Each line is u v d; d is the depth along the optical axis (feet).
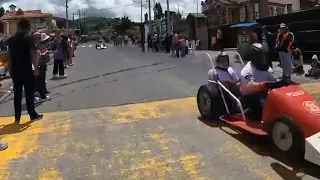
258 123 18.33
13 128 22.74
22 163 16.81
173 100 28.89
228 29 114.32
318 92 29.45
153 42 117.80
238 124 18.57
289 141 14.94
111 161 16.49
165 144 18.39
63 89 37.09
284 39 36.88
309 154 13.43
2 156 17.80
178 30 161.79
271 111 16.02
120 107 27.32
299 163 15.11
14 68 23.45
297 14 54.49
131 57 84.53
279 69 43.65
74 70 56.03
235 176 14.33
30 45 23.35
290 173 14.30
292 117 14.78
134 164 16.02
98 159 16.81
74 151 18.07
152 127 21.52
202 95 22.39
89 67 60.49
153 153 17.22
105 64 65.72
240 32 75.77
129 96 31.50
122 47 167.32
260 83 17.87
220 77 21.16
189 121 22.40
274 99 15.80
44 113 26.58
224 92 20.95
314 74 38.65
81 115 25.45
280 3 119.34
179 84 36.73
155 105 27.37
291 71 39.27
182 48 79.36
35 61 23.68
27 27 23.44
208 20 140.36
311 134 13.91
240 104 18.97
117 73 49.19
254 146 17.51
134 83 39.04
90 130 21.58
